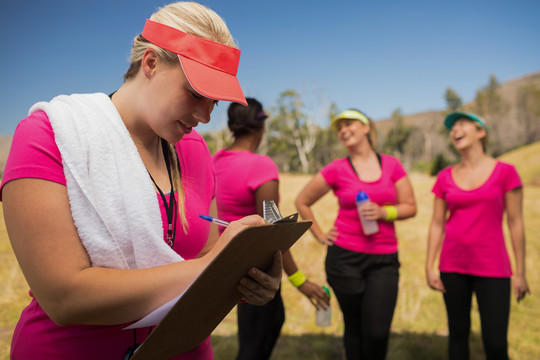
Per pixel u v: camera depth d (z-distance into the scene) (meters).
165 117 1.02
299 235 1.15
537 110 65.81
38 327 1.03
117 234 0.98
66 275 0.88
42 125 0.94
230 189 2.40
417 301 4.57
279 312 2.57
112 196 0.98
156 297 0.91
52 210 0.89
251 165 2.37
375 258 2.85
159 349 0.96
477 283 2.73
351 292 2.88
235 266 0.92
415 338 3.73
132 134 1.09
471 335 3.75
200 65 0.98
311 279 5.35
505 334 2.63
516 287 2.83
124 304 0.89
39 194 0.88
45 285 0.88
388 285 2.80
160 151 1.20
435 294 4.79
